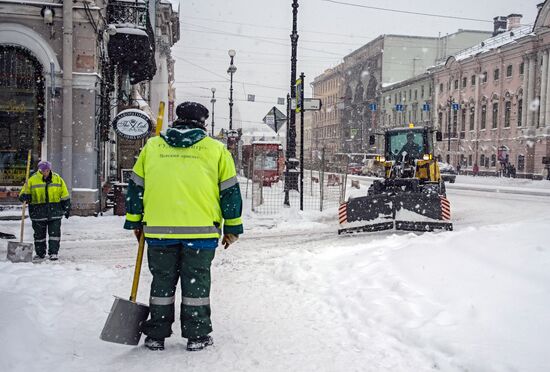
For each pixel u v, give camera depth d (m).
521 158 51.62
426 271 6.12
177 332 4.82
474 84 60.38
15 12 15.50
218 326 4.98
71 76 15.70
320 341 4.55
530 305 4.57
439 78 68.56
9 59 15.78
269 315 5.39
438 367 3.91
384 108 85.94
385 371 3.87
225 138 39.69
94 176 16.23
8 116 15.86
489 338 4.13
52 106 15.84
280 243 10.85
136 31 17.62
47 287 6.29
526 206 18.17
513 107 53.19
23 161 15.99
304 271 7.23
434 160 15.34
